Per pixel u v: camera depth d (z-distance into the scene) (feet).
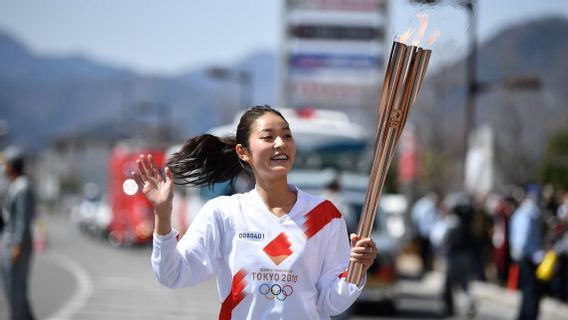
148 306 55.98
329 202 16.37
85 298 58.90
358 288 15.66
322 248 16.08
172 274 15.64
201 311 54.44
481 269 72.49
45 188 382.22
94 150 424.87
